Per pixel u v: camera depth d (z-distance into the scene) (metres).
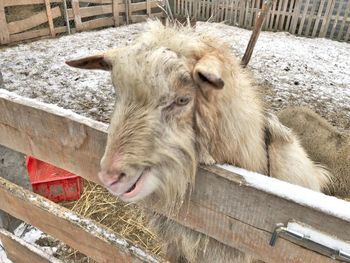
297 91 1.81
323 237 0.34
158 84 0.40
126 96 0.42
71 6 2.75
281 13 2.90
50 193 1.01
